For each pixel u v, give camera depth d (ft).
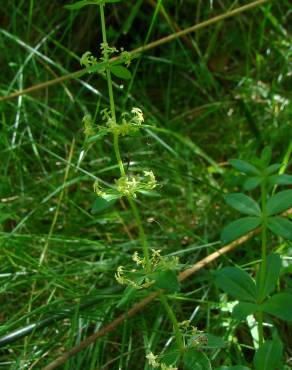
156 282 0.47
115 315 0.71
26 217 0.79
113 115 0.49
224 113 1.10
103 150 1.02
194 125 1.05
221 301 0.69
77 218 0.87
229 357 0.63
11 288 0.76
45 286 0.73
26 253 0.76
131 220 0.89
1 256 0.77
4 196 0.89
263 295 0.47
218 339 0.50
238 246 0.77
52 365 0.59
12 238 0.79
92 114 1.10
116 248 0.81
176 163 0.94
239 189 0.89
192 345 0.49
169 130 0.97
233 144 1.02
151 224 0.88
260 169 0.44
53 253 0.80
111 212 0.90
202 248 0.79
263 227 0.46
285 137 0.94
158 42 0.86
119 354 0.68
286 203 0.45
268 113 1.03
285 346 0.67
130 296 0.47
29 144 0.98
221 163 1.00
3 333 0.64
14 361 0.65
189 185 0.90
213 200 0.87
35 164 0.99
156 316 0.69
